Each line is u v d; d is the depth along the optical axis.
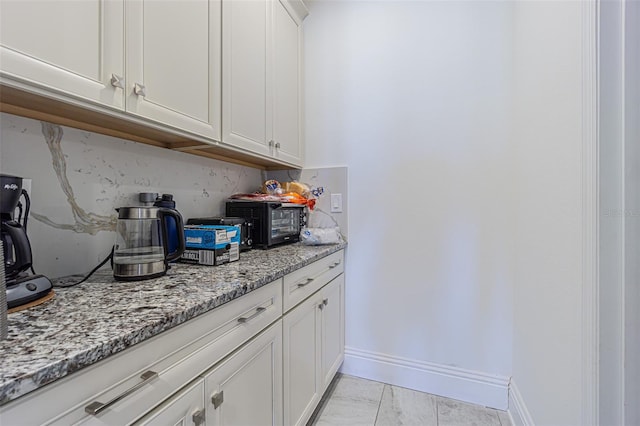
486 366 1.61
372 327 1.84
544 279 1.13
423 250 1.72
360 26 1.86
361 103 1.86
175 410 0.65
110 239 1.07
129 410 0.55
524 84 1.37
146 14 0.90
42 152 0.89
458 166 1.64
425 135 1.71
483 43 1.59
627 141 0.75
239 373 0.87
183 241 0.99
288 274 1.16
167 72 0.97
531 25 1.27
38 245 0.88
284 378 1.13
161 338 0.62
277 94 1.65
